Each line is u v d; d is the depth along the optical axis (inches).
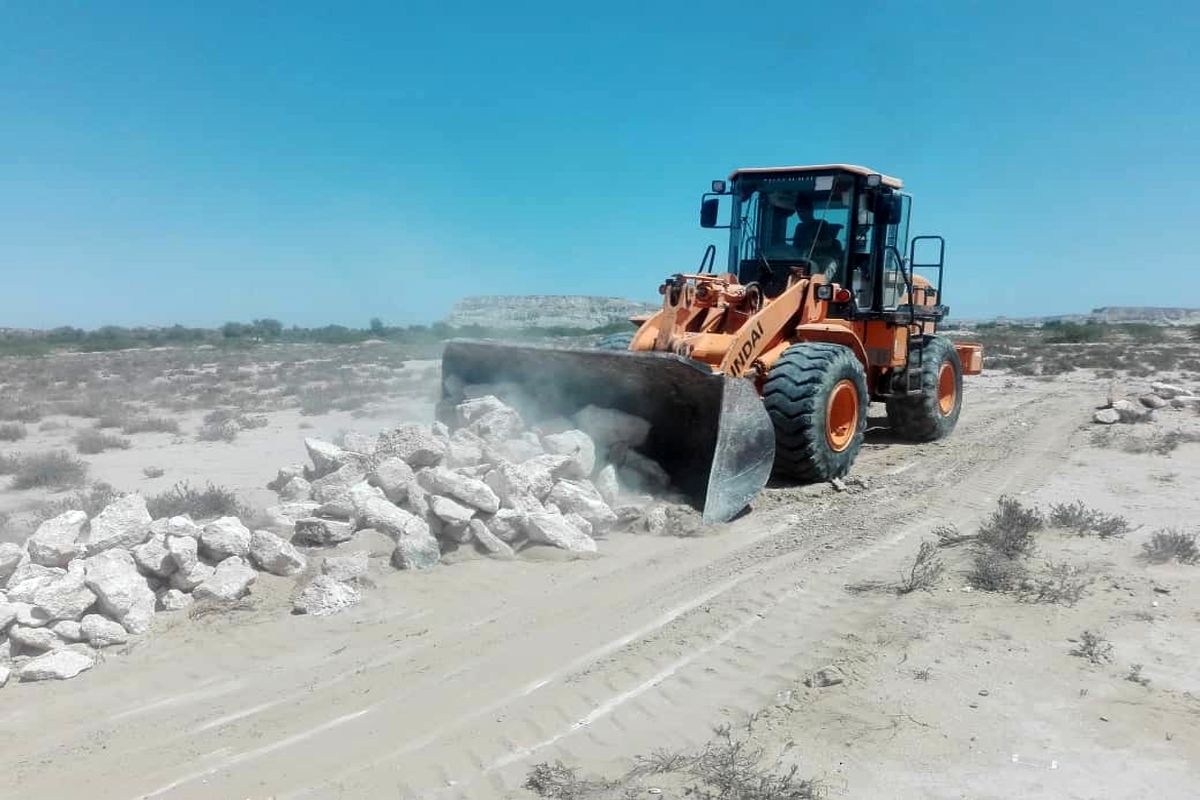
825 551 276.5
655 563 266.2
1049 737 159.5
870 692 177.8
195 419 653.9
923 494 353.1
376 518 272.2
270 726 172.2
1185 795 141.5
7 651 201.5
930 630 207.9
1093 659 189.9
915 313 454.3
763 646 205.5
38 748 165.5
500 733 168.2
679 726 169.2
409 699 182.5
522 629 217.8
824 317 407.2
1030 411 620.4
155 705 181.3
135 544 237.0
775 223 430.0
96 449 490.6
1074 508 303.6
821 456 355.3
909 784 145.6
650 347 381.4
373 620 223.0
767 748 158.2
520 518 274.4
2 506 352.2
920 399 473.7
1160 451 431.8
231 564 241.3
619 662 198.4
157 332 2450.8
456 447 304.3
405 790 150.0
